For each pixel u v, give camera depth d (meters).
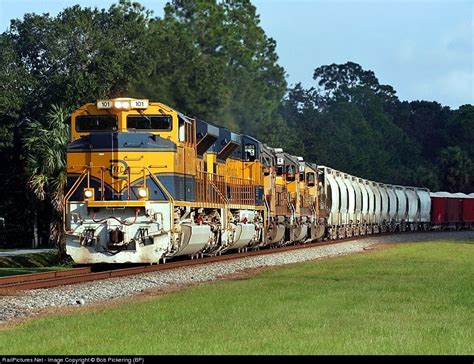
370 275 45.50
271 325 25.94
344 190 105.62
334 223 101.69
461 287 38.56
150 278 42.91
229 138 63.12
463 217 162.62
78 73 101.19
